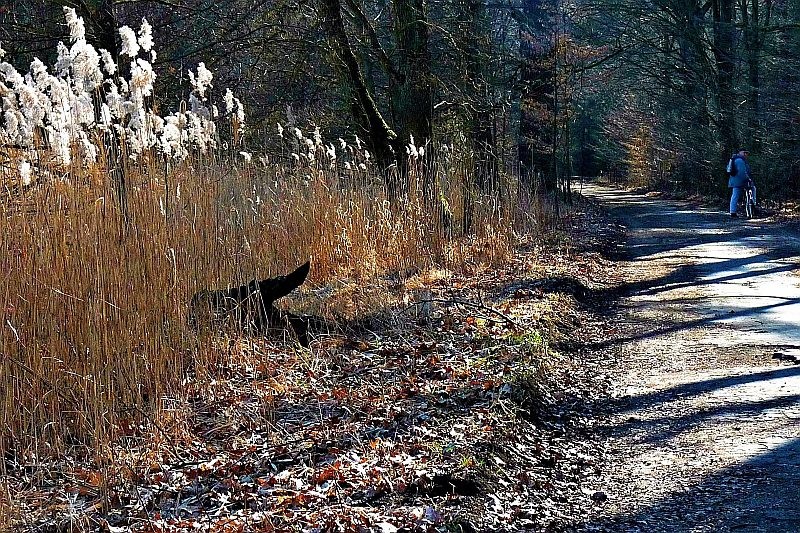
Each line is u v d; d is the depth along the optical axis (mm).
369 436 5992
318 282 10789
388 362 7910
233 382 7094
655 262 15859
